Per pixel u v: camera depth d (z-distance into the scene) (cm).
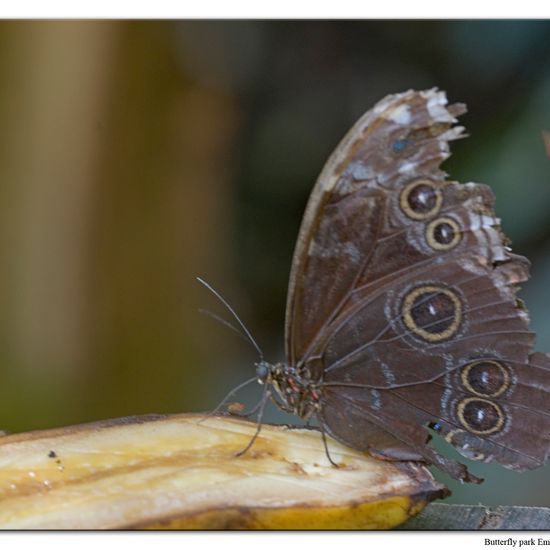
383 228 83
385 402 83
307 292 83
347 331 83
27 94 97
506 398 83
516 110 102
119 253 98
